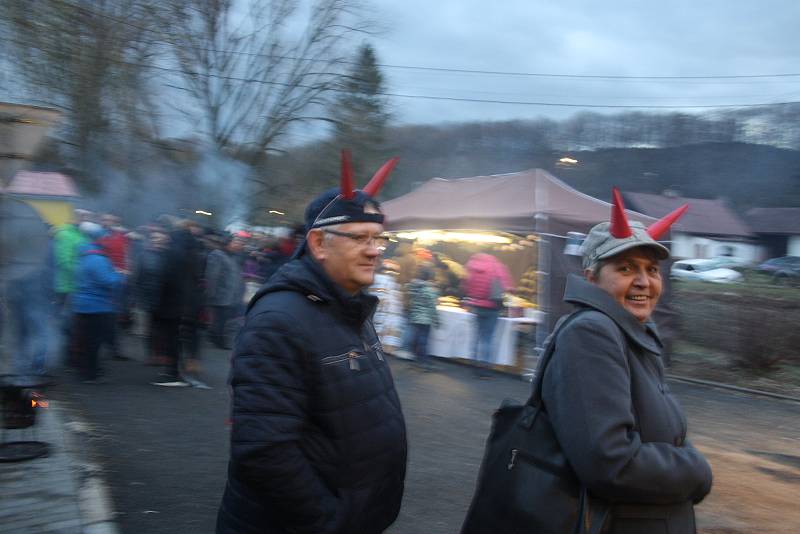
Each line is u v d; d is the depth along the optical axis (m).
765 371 10.48
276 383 1.80
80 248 7.46
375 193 2.10
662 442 1.88
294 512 1.81
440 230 11.25
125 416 6.10
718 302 11.48
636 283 2.01
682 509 1.91
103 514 3.84
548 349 2.02
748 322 10.58
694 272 33.66
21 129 5.88
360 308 1.98
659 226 2.11
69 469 4.51
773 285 11.42
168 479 4.61
